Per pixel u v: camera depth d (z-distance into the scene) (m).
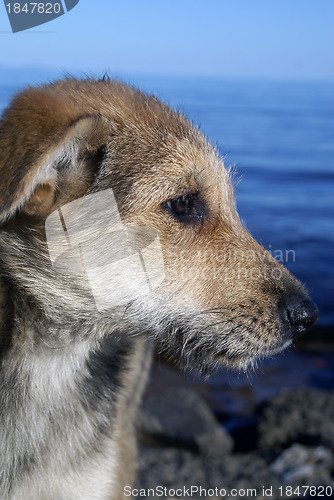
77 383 0.64
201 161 0.65
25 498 0.62
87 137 0.62
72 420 0.63
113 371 0.66
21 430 0.62
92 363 0.65
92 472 0.64
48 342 0.62
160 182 0.64
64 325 0.63
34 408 0.62
